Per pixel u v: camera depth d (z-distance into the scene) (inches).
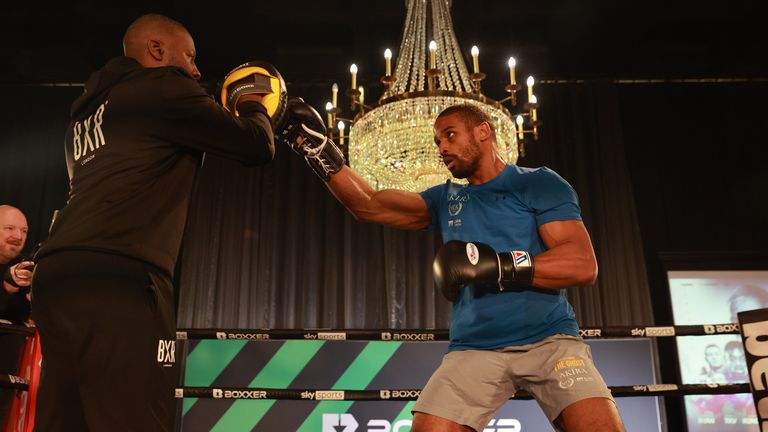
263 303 191.9
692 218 208.8
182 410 165.8
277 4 201.3
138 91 55.3
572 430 66.7
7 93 213.8
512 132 119.9
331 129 131.9
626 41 214.7
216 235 197.6
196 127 55.3
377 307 191.8
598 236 197.5
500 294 72.1
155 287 52.3
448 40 137.0
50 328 50.9
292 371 171.0
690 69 225.1
